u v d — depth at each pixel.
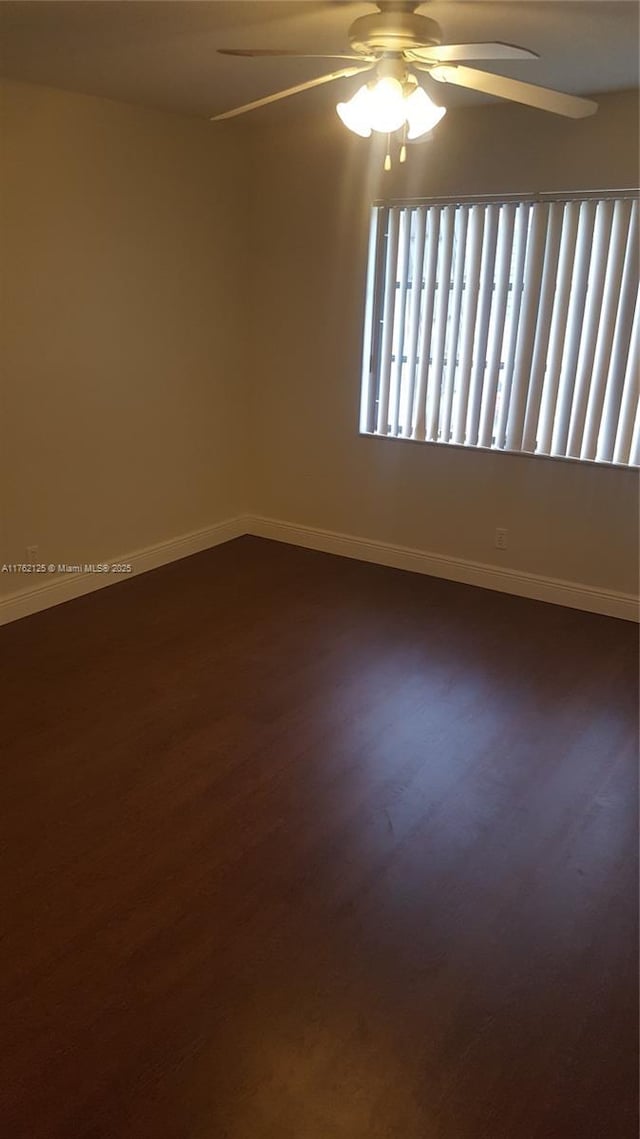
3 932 2.18
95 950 2.13
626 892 2.39
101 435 4.29
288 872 2.42
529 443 4.27
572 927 2.25
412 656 3.80
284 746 3.06
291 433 5.12
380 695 3.45
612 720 3.30
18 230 3.61
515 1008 2.00
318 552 5.20
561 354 4.04
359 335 4.65
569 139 3.74
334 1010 1.98
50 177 3.69
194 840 2.54
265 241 4.83
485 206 4.03
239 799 2.75
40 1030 1.90
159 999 1.99
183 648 3.83
